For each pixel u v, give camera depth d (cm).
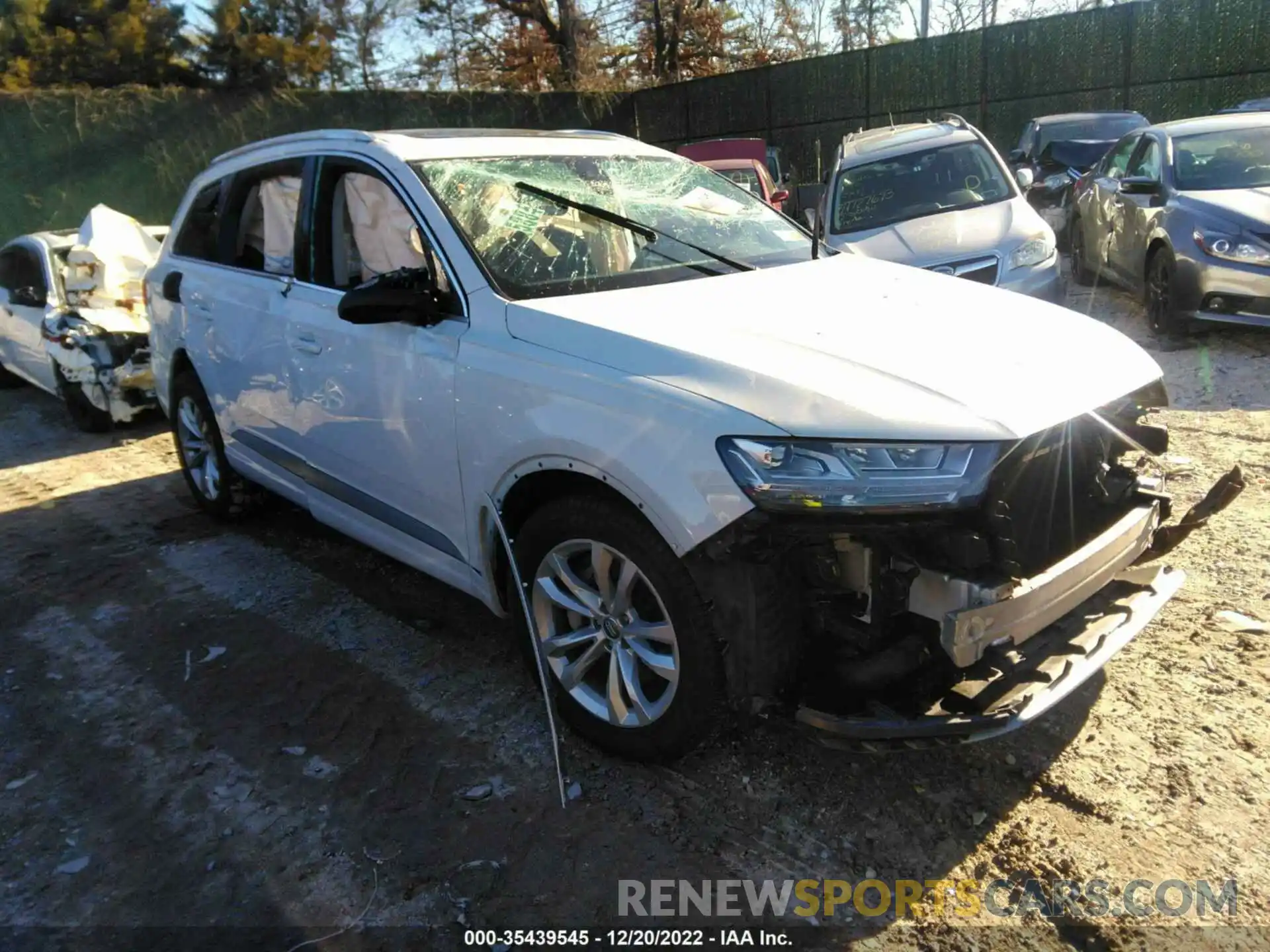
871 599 257
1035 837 272
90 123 1548
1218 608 384
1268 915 242
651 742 294
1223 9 1556
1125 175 921
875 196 861
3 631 435
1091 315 891
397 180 367
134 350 774
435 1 2680
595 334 298
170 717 357
